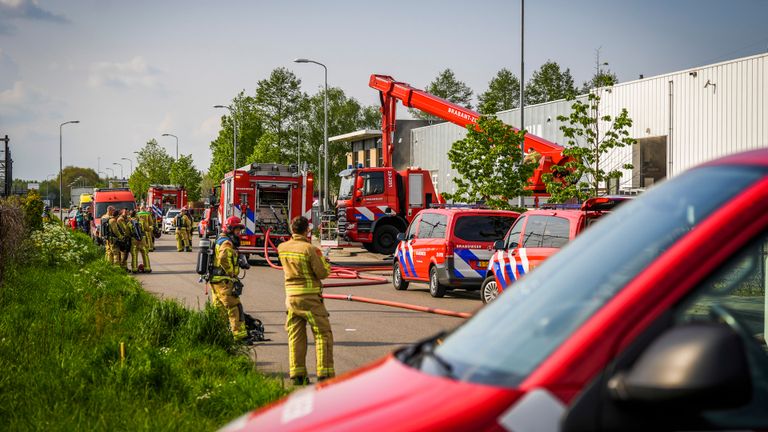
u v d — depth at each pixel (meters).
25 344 8.84
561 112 32.97
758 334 3.97
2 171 34.66
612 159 28.38
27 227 21.03
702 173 2.43
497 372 2.22
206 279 10.46
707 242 2.01
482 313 2.75
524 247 13.20
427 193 28.92
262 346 10.82
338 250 34.22
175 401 6.77
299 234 8.30
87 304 12.13
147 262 23.28
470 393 2.10
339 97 90.25
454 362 2.43
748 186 2.10
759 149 2.43
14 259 17.27
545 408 1.96
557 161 23.27
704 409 1.77
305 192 27.31
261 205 27.14
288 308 8.24
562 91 85.94
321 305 8.20
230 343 9.59
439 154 46.59
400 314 14.07
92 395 6.85
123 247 22.84
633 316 1.98
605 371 1.95
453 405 2.06
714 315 2.18
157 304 10.09
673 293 1.98
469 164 23.03
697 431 1.90
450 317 13.70
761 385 2.14
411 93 28.44
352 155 70.94
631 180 27.58
